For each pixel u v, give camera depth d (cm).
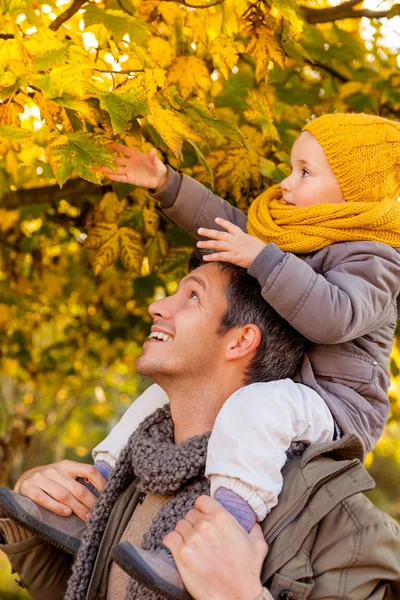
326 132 273
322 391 252
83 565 254
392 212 265
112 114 254
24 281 590
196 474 242
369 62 487
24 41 260
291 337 254
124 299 577
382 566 221
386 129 275
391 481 1522
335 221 262
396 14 415
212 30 396
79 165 252
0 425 836
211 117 285
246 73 449
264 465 225
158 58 393
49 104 275
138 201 440
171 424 260
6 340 660
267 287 242
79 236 548
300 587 215
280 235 267
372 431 258
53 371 700
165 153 414
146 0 392
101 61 313
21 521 257
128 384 966
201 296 255
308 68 461
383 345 270
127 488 262
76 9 353
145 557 214
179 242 445
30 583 280
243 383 253
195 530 215
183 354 251
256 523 224
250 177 402
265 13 342
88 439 1127
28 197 472
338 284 250
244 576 211
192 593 210
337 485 225
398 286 265
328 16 443
